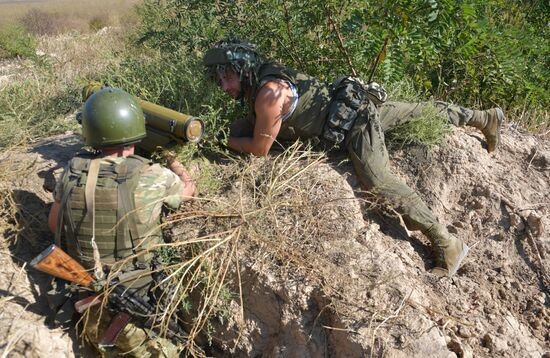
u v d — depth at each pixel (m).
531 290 3.47
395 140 3.99
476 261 3.59
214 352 3.20
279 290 3.03
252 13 4.26
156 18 5.66
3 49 9.42
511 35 5.00
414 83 4.89
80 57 7.75
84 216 2.75
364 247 3.24
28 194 3.36
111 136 2.81
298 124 3.56
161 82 4.13
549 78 5.12
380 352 2.76
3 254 3.10
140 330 2.91
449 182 3.86
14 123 4.07
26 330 2.73
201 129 3.19
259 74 3.48
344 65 4.40
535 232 3.67
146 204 2.79
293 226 3.26
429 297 3.18
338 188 3.48
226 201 3.36
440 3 3.75
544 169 4.11
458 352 2.88
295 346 2.99
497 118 3.94
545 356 3.10
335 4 4.16
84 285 2.78
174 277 2.98
